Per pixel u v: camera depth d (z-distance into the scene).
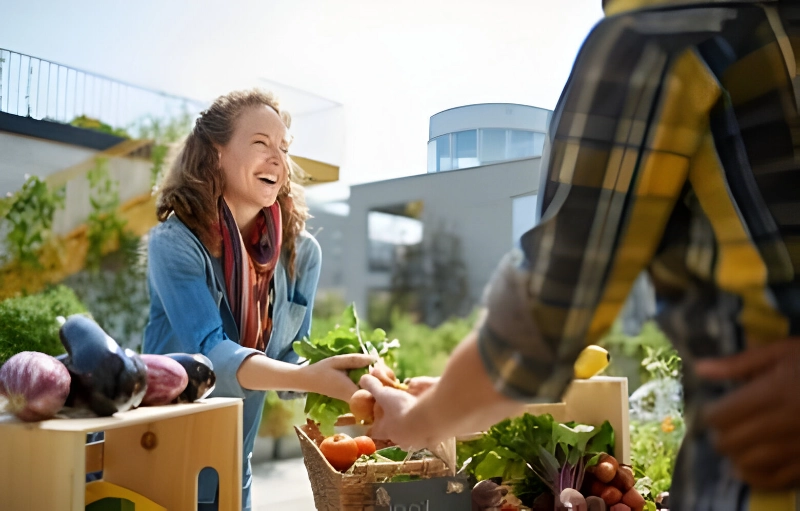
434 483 0.96
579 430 1.21
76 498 0.77
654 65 0.47
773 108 0.45
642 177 0.47
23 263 3.69
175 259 1.39
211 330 1.34
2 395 0.81
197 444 1.03
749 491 0.45
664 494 1.24
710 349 0.48
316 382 1.14
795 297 0.44
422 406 0.60
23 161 3.70
